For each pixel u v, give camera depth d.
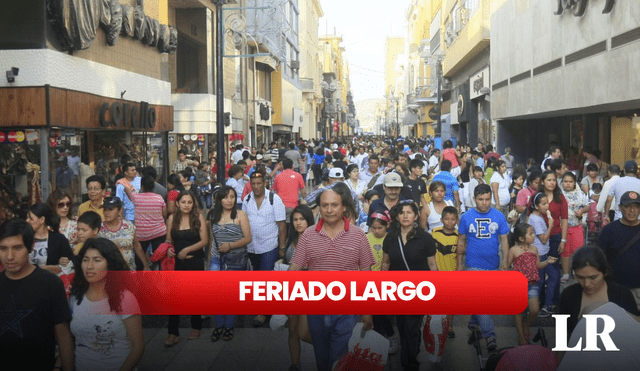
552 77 18.31
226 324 7.33
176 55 24.44
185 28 24.28
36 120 11.35
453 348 6.96
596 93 14.47
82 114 12.83
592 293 4.37
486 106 33.19
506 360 4.46
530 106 21.11
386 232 7.03
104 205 6.86
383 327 6.75
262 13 36.09
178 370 6.40
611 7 13.38
